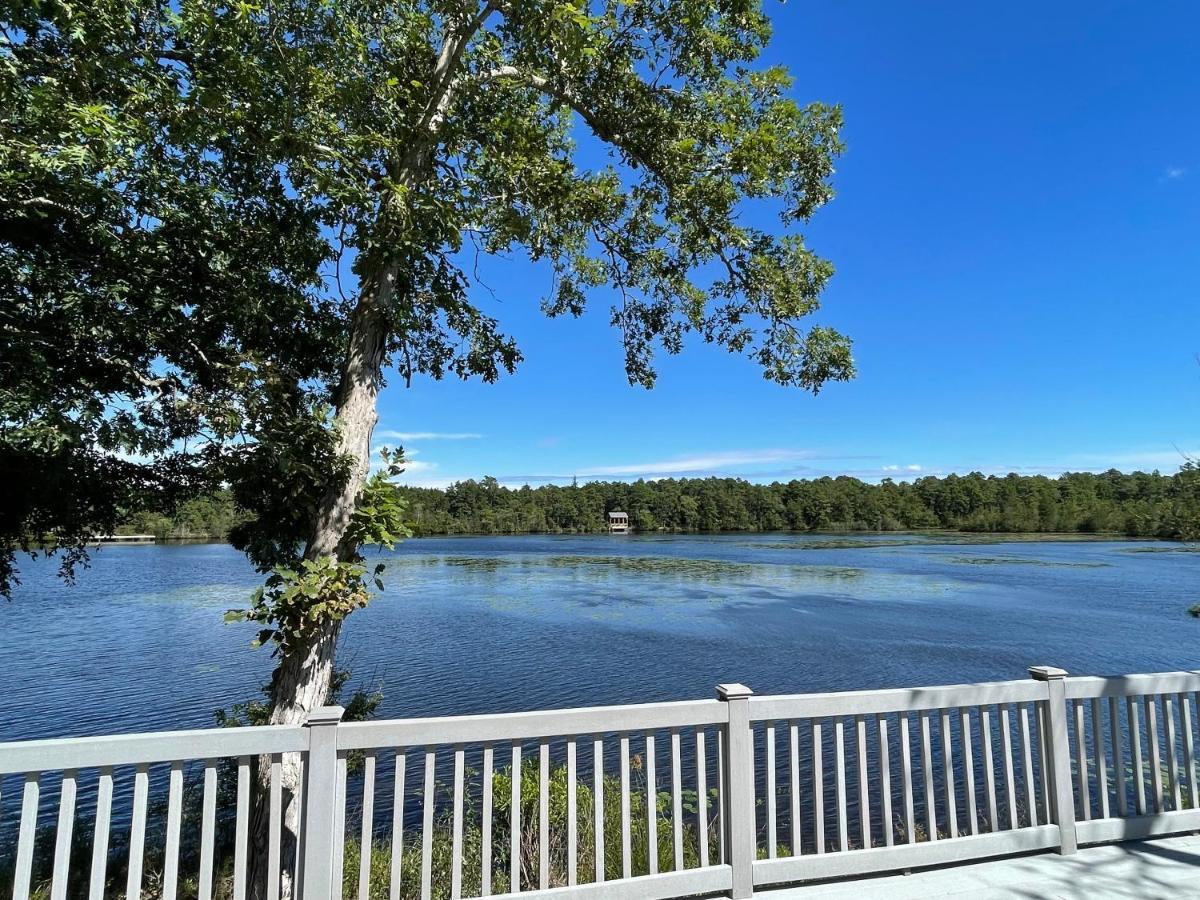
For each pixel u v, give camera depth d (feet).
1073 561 190.08
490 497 449.06
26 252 15.24
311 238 18.71
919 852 11.14
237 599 103.96
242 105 14.38
